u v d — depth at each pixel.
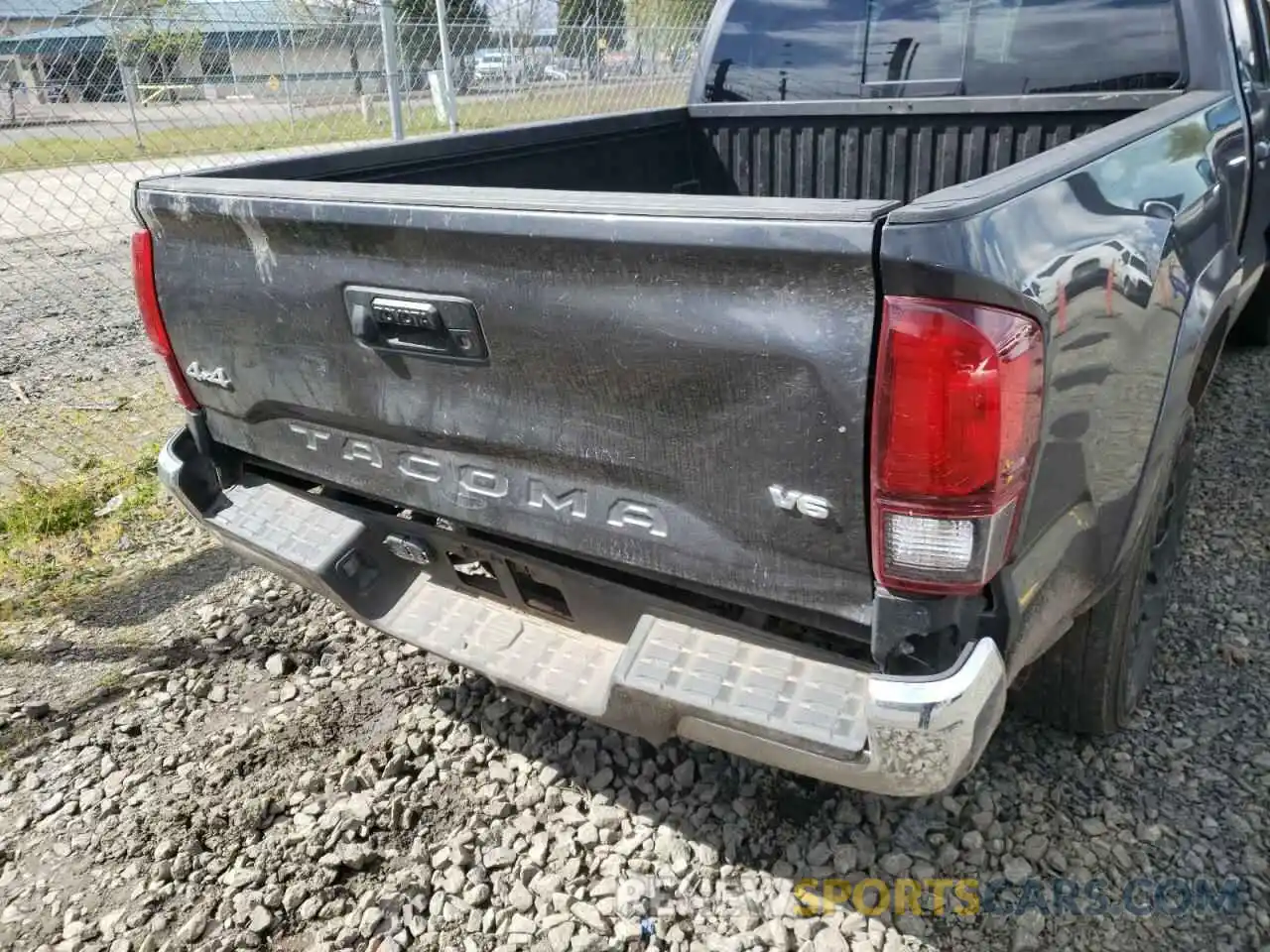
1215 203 2.70
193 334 2.46
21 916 2.35
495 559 2.24
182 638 3.40
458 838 2.46
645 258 1.66
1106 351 1.93
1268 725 2.70
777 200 1.60
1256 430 4.40
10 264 8.60
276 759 2.80
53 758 2.86
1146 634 2.68
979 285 1.47
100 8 7.09
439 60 9.38
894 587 1.64
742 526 1.77
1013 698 2.62
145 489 4.52
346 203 1.97
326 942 2.24
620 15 10.41
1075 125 3.31
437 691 3.04
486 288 1.87
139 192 2.39
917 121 3.61
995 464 1.53
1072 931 2.14
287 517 2.53
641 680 1.86
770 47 3.86
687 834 2.45
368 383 2.17
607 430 1.86
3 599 3.69
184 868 2.44
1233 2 3.15
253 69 8.54
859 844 2.38
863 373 1.54
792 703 1.74
